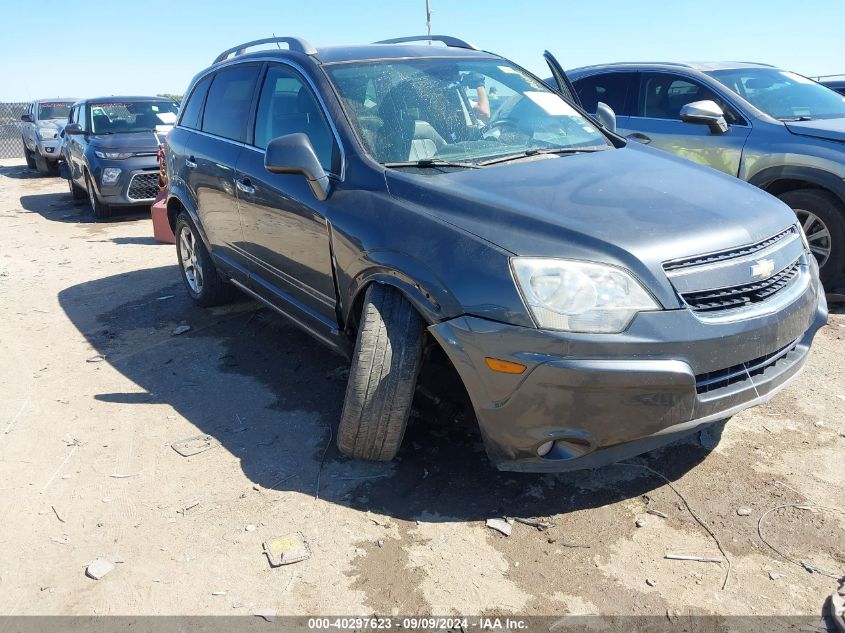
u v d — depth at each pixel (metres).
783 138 5.20
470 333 2.56
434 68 3.90
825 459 3.05
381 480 3.04
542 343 2.42
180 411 3.78
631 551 2.55
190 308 5.58
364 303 3.00
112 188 9.84
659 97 6.12
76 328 5.25
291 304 3.89
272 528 2.75
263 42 4.46
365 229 3.02
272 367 4.31
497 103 3.86
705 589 2.35
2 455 3.39
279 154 3.26
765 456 3.09
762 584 2.36
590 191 2.91
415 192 2.97
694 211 2.77
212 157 4.56
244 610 2.35
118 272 6.91
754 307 2.64
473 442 3.31
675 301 2.46
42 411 3.85
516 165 3.27
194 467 3.21
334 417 3.63
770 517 2.69
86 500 2.99
